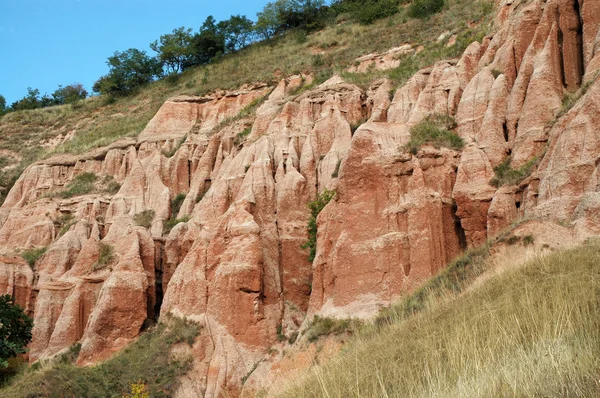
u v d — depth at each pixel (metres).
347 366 18.27
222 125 58.00
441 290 24.64
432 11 67.00
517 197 29.34
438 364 14.64
